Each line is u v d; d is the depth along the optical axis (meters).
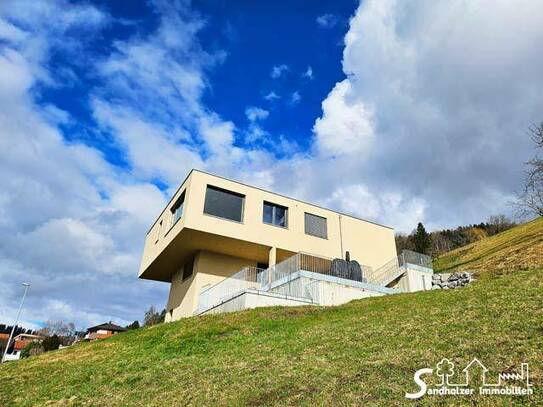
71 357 13.54
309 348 9.27
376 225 28.41
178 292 26.53
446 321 9.28
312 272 18.34
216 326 13.94
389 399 5.57
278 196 24.92
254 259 25.83
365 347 8.43
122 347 13.70
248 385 7.21
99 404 8.06
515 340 6.90
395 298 15.56
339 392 6.11
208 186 22.83
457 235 70.00
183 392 7.62
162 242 25.09
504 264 18.62
